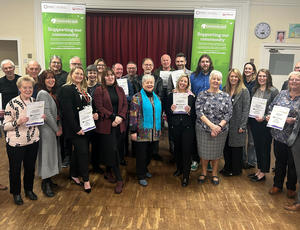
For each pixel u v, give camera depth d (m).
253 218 2.34
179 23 5.95
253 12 5.57
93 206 2.51
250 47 5.73
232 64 5.77
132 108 2.85
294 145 2.35
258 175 3.13
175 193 2.80
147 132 2.86
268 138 2.97
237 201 2.64
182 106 2.85
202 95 2.81
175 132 2.95
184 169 2.94
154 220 2.29
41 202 2.56
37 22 5.57
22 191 2.76
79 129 2.56
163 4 5.52
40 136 2.52
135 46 6.03
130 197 2.70
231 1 5.46
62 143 3.26
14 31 5.64
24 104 2.29
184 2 5.51
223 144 2.88
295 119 2.42
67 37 4.76
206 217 2.35
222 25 4.82
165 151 4.29
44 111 2.45
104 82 2.74
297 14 5.54
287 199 2.68
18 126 2.28
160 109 2.93
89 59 6.02
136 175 3.28
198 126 2.87
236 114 3.01
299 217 2.36
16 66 5.86
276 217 2.36
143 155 2.94
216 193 2.81
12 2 5.52
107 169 3.09
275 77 5.83
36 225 2.18
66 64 4.87
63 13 4.67
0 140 4.66
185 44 6.01
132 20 5.91
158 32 5.98
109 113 2.68
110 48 6.03
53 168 2.62
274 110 2.53
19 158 2.34
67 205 2.51
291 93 2.48
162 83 3.52
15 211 2.38
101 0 5.50
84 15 4.73
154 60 6.04
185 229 2.17
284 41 5.66
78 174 2.94
